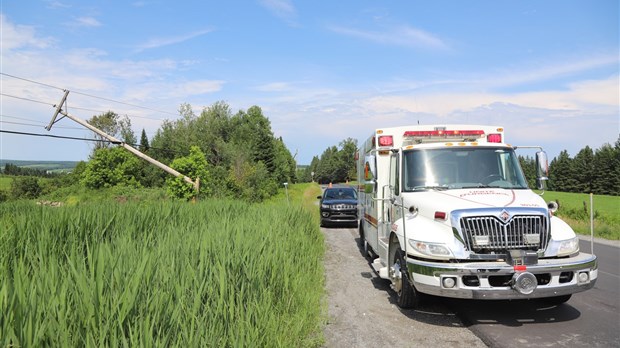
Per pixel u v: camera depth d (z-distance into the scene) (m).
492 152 7.34
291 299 5.48
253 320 4.42
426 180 7.07
